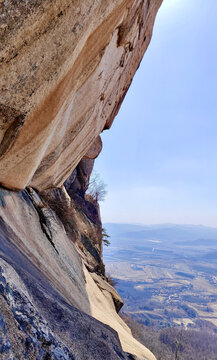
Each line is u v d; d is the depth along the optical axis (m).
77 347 1.83
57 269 4.27
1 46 1.71
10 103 2.18
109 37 3.15
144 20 4.56
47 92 2.39
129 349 3.62
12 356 1.02
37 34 1.82
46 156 4.55
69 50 2.17
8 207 3.51
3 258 1.97
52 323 1.83
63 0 1.75
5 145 2.71
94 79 3.71
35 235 4.09
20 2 1.57
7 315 1.21
